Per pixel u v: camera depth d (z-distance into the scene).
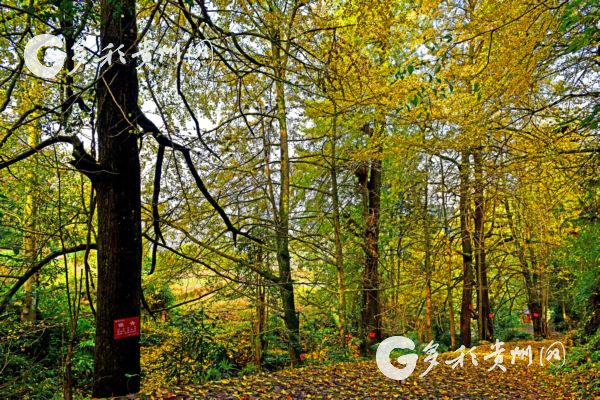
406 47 9.54
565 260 12.90
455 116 8.79
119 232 5.91
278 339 11.03
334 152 12.60
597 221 9.90
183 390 5.96
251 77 10.15
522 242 16.02
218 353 8.48
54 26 5.58
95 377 5.79
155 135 6.13
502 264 18.17
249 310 11.68
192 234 10.27
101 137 5.94
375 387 7.39
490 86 7.45
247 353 11.16
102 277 5.88
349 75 8.23
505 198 13.46
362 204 15.33
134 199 6.07
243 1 7.45
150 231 10.02
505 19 6.54
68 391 5.34
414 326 18.42
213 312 10.19
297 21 8.20
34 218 8.15
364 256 14.69
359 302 16.11
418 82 8.41
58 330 8.66
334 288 13.16
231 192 10.99
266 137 12.13
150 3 7.47
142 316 9.95
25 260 8.10
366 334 13.77
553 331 22.45
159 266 10.76
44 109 5.64
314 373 8.12
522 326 23.95
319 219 12.97
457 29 7.00
